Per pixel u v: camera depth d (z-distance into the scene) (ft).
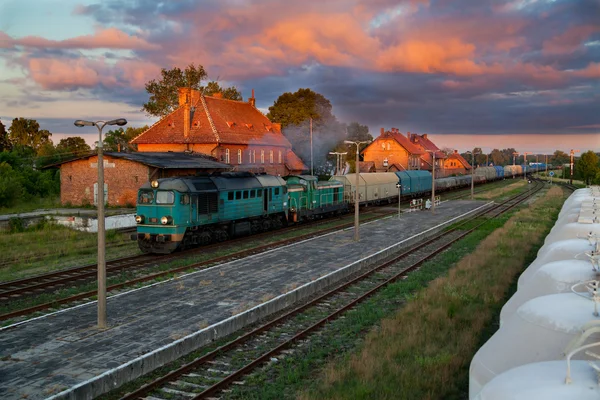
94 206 136.36
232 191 94.94
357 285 65.00
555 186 286.25
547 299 25.11
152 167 128.77
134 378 35.99
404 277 70.13
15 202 142.61
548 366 18.25
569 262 32.42
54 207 137.80
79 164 139.13
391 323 47.11
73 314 48.67
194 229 85.71
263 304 51.03
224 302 52.85
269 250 83.92
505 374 19.04
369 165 268.21
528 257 80.33
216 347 42.29
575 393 15.84
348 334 46.06
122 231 106.32
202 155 161.27
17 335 42.75
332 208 138.92
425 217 136.26
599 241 37.99
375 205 177.37
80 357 37.99
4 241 90.58
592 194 90.99
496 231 107.86
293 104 259.80
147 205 81.92
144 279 63.93
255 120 204.33
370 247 87.40
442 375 35.70
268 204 107.55
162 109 228.02
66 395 31.12
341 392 32.76
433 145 375.66
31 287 60.70
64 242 91.81
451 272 68.80
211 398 33.09
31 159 221.05
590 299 23.70
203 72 232.73
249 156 186.09
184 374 36.76
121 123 44.57
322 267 70.54
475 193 236.63
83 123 44.16
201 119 175.42
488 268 71.31
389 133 299.99
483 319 47.70
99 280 44.55
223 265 71.56
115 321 46.47
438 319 48.24
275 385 34.96
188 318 47.47
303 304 55.98
